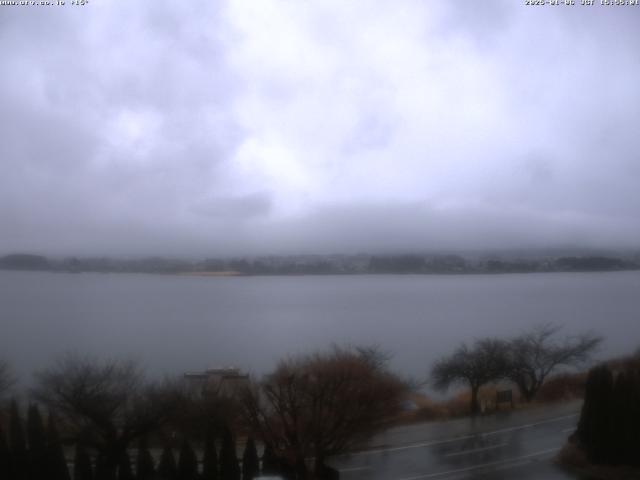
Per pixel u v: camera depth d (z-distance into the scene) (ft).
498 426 129.39
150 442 110.42
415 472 103.14
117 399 100.68
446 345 276.41
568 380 165.07
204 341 311.27
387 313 458.09
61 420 99.25
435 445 117.19
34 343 304.71
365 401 106.73
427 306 520.83
